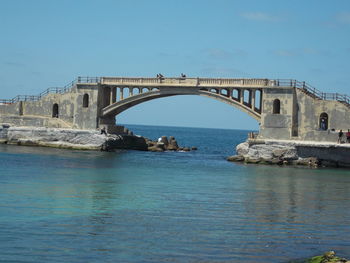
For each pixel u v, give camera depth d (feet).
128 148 278.05
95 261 76.28
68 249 81.15
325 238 92.43
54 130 259.80
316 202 128.06
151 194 130.93
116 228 94.22
